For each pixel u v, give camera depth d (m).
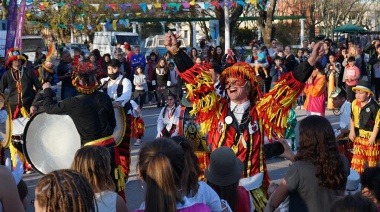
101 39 30.91
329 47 17.19
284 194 4.34
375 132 7.64
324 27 52.31
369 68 18.44
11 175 3.94
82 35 46.97
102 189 4.21
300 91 5.19
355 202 3.19
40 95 8.95
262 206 5.05
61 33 43.47
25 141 6.53
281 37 44.00
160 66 18.06
